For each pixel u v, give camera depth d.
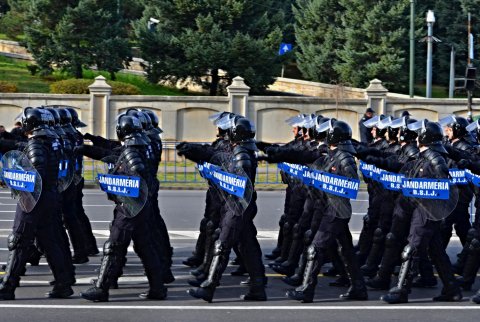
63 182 12.98
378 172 13.11
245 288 12.55
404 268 11.56
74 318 10.47
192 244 16.36
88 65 46.09
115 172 11.30
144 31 45.41
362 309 11.19
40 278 13.04
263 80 46.06
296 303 11.52
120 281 12.90
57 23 45.84
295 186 13.70
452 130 13.41
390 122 13.42
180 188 28.47
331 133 11.43
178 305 11.30
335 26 54.44
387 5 51.12
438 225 11.55
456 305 11.49
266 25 46.56
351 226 19.02
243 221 11.41
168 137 38.06
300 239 13.33
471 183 13.13
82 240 14.32
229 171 11.34
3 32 64.50
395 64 50.16
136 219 11.30
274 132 38.62
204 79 48.12
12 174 11.34
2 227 18.39
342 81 51.31
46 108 13.00
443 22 54.75
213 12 45.97
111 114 37.59
